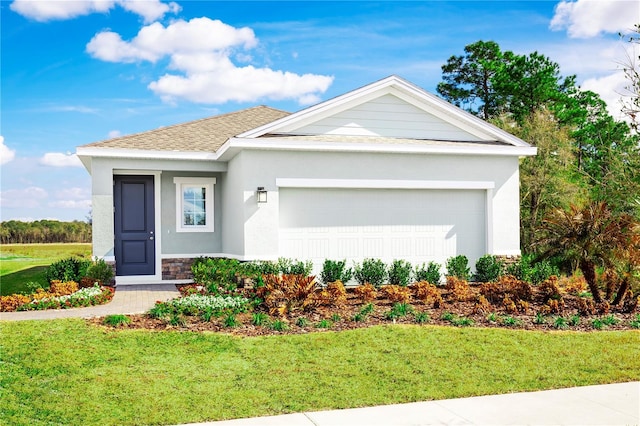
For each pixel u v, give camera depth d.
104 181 15.13
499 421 6.06
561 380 7.51
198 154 15.40
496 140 15.93
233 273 13.05
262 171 13.86
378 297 12.47
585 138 30.02
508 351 8.57
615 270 11.62
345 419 6.11
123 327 9.36
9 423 5.87
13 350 7.95
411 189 15.04
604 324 10.42
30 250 33.41
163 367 7.60
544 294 12.40
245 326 9.62
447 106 15.30
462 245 15.45
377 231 14.76
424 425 5.94
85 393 6.69
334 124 14.67
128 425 5.94
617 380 7.57
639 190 12.70
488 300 11.93
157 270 16.33
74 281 13.89
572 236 12.16
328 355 8.21
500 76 30.98
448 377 7.49
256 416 6.21
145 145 15.52
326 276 13.78
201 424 5.97
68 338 8.57
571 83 31.58
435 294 11.80
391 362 7.99
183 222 16.62
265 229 13.83
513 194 15.70
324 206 14.41
